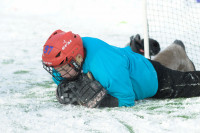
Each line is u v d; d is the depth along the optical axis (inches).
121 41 1049.5
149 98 439.8
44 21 1573.6
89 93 365.7
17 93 476.1
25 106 390.9
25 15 1887.3
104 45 378.0
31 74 637.3
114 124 307.9
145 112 348.8
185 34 1054.4
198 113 331.3
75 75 369.7
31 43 1044.5
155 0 1497.3
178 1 1491.1
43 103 408.2
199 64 676.1
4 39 1151.0
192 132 276.1
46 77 608.7
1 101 419.2
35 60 797.9
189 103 385.7
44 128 299.9
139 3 1977.1
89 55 367.2
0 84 543.5
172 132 279.0
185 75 420.8
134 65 397.7
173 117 321.1
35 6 2162.9
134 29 1362.0
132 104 386.9
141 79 397.1
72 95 383.6
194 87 416.8
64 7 2044.8
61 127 302.0
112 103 377.1
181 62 510.6
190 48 848.3
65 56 343.6
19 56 847.1
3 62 766.5
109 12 1813.5
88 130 293.3
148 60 430.9
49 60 345.1
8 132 290.5
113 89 369.1
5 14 1926.7
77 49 353.1
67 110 366.6
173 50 506.6
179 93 419.8
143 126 298.8
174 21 1251.8
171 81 416.8
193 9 1396.4
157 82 414.9
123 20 1585.9
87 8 1964.8
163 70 422.6
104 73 362.9
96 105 367.9
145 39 573.0
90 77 370.0
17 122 318.7
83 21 1573.6
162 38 1015.0
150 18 1253.1
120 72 367.9
